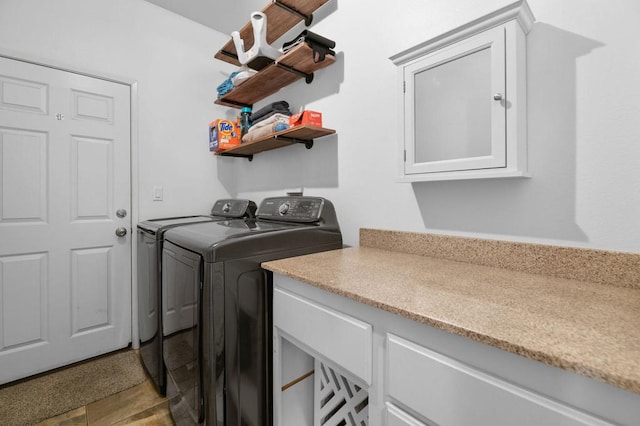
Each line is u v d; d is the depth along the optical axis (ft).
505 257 3.54
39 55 5.97
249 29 6.53
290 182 6.84
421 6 4.43
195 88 8.21
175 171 7.87
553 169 3.26
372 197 5.15
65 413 4.96
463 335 1.90
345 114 5.57
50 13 6.09
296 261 3.90
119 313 7.02
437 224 4.31
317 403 4.15
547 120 3.28
